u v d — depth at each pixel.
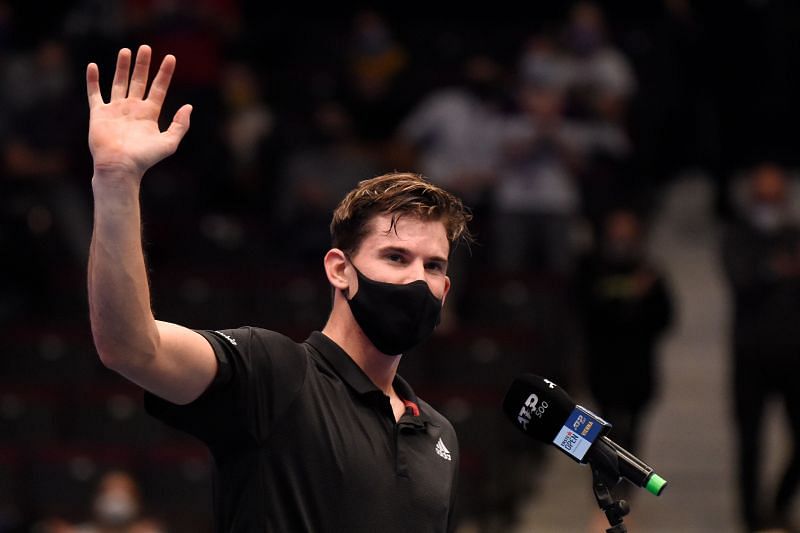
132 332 6.38
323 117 31.34
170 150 6.58
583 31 34.38
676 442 27.62
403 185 7.43
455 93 31.02
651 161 37.09
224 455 7.03
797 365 22.16
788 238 22.52
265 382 6.96
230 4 36.97
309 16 47.31
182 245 31.27
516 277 28.27
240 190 33.31
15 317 28.62
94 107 6.65
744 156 36.62
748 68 36.00
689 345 31.80
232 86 35.62
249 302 28.58
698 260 35.50
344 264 7.43
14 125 31.34
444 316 27.00
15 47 38.34
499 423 23.81
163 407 6.80
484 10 46.97
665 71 37.66
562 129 30.39
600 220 32.16
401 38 42.94
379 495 7.10
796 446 22.53
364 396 7.27
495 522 23.28
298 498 6.95
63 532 22.66
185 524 23.02
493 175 30.14
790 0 36.50
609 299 22.52
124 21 35.25
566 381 27.17
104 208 6.41
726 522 24.80
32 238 29.08
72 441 25.06
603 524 23.91
